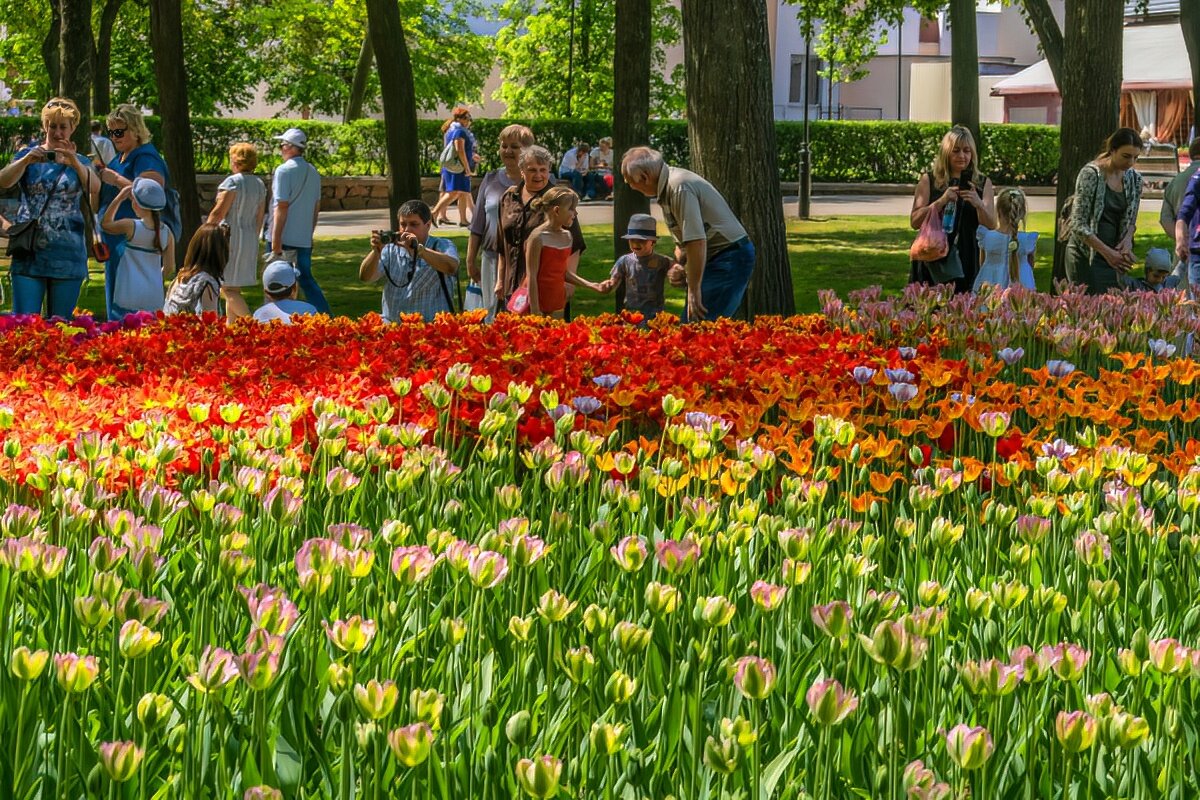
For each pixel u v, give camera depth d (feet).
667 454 16.15
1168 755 8.41
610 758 7.96
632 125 59.00
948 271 37.68
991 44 190.39
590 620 8.86
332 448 13.96
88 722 9.12
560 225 33.50
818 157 137.28
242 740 8.41
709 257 32.89
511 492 11.77
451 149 90.99
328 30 150.10
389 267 34.94
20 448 14.16
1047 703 9.25
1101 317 26.76
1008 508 12.57
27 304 37.86
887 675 9.31
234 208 45.32
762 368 20.88
